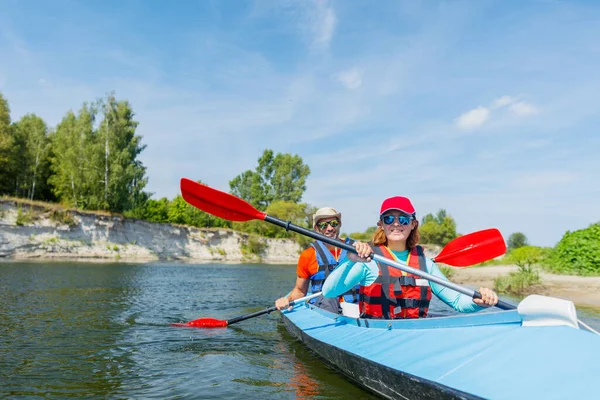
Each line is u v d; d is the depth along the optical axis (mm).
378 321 3295
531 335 2115
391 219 3295
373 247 3346
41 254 25594
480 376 1989
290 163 70875
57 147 35344
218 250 36375
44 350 4090
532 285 10945
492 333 2326
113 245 29109
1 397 2809
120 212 34250
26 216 25781
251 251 39062
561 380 1728
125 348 4270
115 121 34438
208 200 4195
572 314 2047
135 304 7484
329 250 5320
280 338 4840
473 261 3635
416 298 3262
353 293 4715
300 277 5453
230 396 2896
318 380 3242
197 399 2830
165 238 32969
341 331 3750
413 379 2240
